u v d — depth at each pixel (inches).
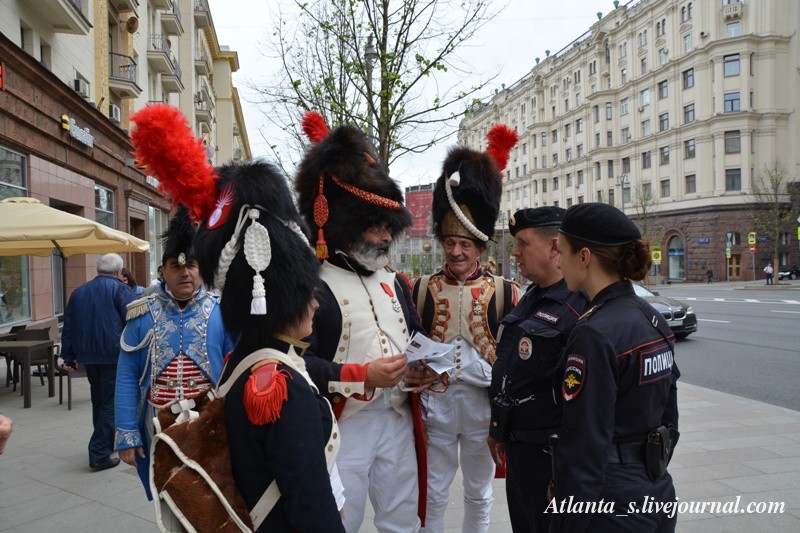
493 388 94.8
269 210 57.7
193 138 60.6
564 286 93.1
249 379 53.6
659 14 1648.6
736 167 1492.4
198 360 111.4
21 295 406.0
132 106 664.4
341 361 86.4
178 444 52.6
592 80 1910.7
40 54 430.6
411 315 99.2
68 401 248.7
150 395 112.9
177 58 1013.2
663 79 1652.3
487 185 104.0
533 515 90.7
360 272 91.7
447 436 104.4
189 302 114.4
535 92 2249.0
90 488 160.6
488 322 105.0
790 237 1526.8
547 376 87.3
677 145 1604.3
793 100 1473.9
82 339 172.7
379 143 236.8
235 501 52.5
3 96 347.9
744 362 373.1
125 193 620.7
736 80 1471.5
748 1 1461.6
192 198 59.3
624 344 67.6
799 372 336.2
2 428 72.9
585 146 1943.9
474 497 110.3
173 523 53.4
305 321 59.5
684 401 258.8
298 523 52.3
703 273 1546.5
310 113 106.0
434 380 92.0
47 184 422.0
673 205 1620.3
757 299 909.8
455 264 106.0
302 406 54.1
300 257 58.4
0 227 234.5
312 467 52.6
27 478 168.4
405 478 92.6
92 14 535.5
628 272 72.6
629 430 68.7
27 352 253.6
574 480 64.6
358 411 86.1
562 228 77.4
